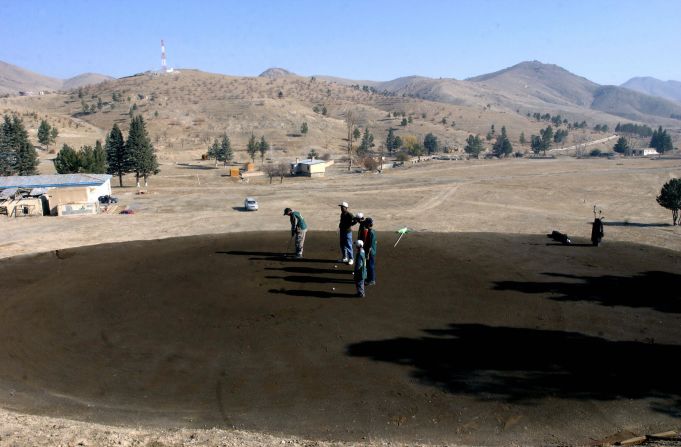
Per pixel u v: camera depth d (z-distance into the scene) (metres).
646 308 17.00
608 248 26.55
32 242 29.17
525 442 9.55
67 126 153.38
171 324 15.92
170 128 174.75
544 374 12.30
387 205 49.47
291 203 50.66
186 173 92.75
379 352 13.66
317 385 11.92
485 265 22.77
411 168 103.00
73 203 41.78
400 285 19.67
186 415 10.63
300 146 162.75
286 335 14.90
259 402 11.20
